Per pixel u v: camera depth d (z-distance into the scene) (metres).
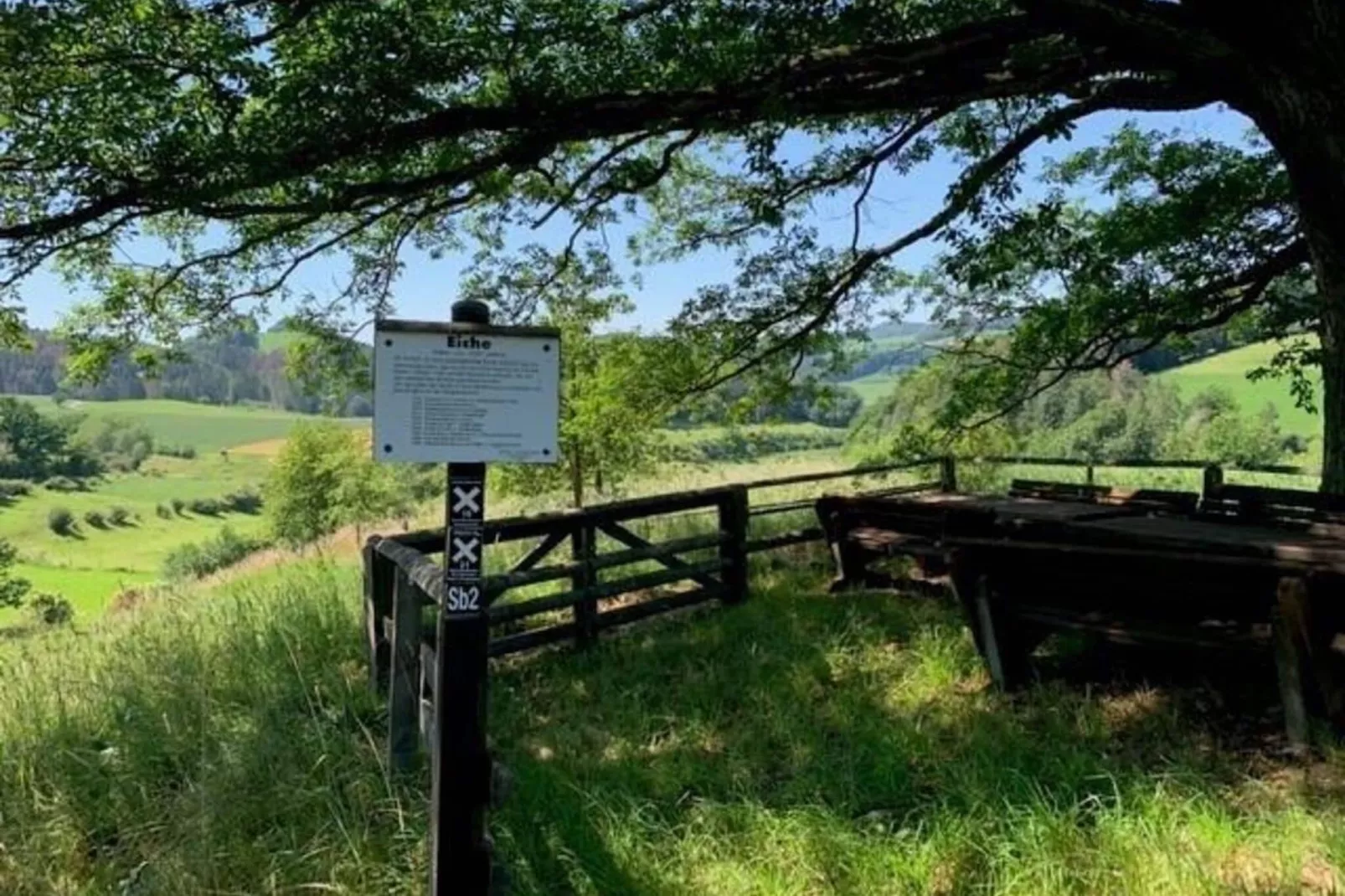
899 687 5.53
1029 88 6.82
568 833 3.76
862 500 7.80
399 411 2.79
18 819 3.95
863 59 6.61
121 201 5.80
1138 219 9.37
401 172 7.24
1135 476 15.32
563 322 13.60
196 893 3.31
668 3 6.89
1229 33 5.80
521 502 16.70
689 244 10.41
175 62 5.59
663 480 17.50
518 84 6.49
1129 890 3.13
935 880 3.37
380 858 3.52
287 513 34.28
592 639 6.73
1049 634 5.62
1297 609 4.16
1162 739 4.45
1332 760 4.03
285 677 5.75
